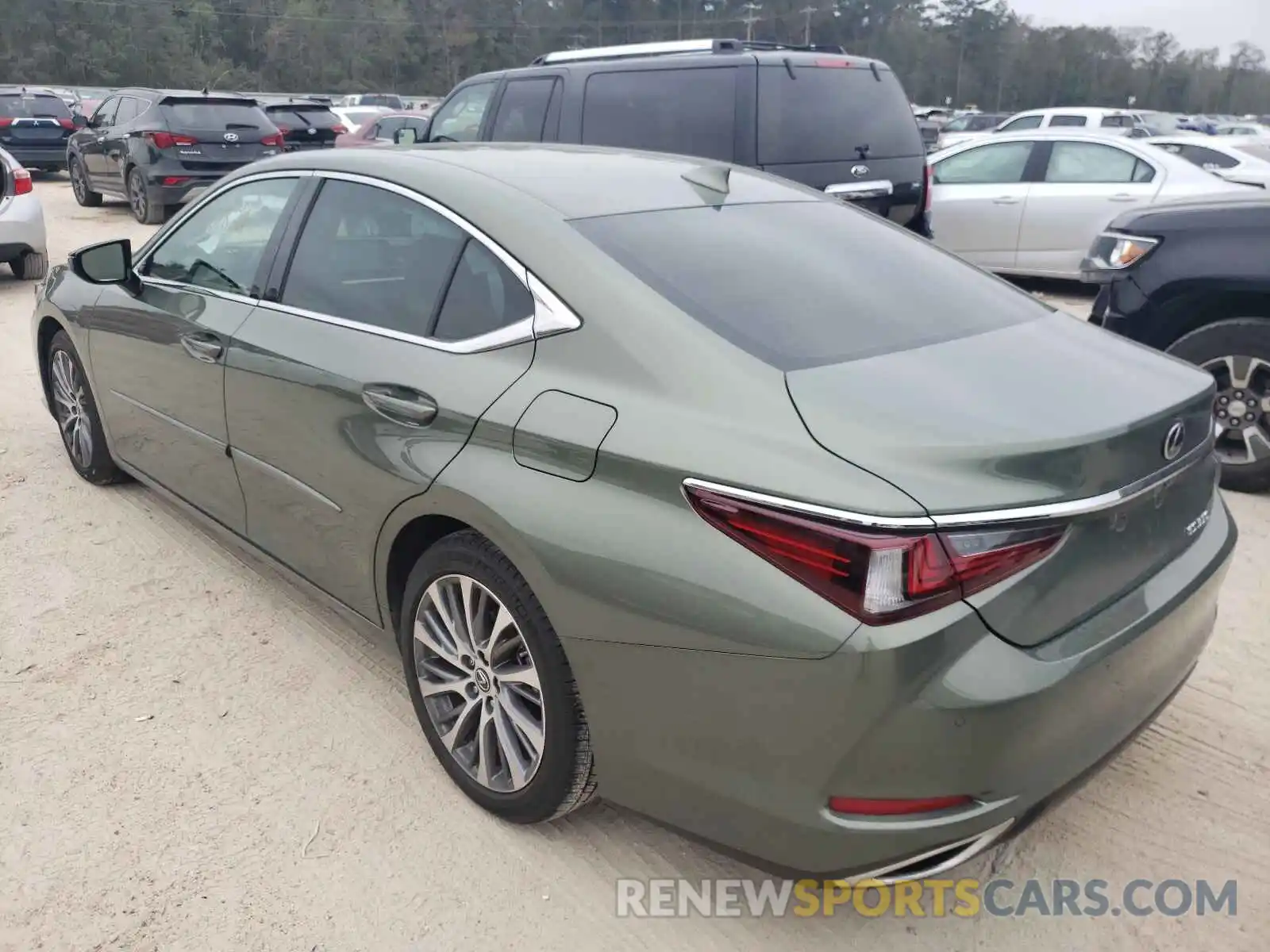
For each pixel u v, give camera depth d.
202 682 3.39
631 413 2.28
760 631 2.01
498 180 2.90
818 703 1.97
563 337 2.48
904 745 1.95
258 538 3.56
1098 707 2.19
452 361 2.68
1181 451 2.38
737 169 3.52
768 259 2.78
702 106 7.17
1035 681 2.00
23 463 5.25
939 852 2.06
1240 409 4.91
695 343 2.32
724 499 2.07
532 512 2.36
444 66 92.00
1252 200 4.96
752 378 2.22
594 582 2.25
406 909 2.49
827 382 2.22
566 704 2.43
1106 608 2.22
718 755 2.14
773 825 2.10
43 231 10.19
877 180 7.42
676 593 2.12
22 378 6.84
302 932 2.42
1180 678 2.54
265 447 3.30
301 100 19.44
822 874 2.10
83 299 4.39
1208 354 4.93
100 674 3.42
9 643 3.60
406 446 2.71
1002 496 1.99
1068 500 2.05
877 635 1.92
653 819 2.36
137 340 3.98
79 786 2.89
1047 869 2.64
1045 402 2.25
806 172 7.14
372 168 3.15
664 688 2.19
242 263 3.53
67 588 3.98
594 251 2.57
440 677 2.85
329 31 89.38
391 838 2.72
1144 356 2.72
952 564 1.93
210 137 13.79
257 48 88.94
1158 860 2.67
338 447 2.95
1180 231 4.97
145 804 2.82
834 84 7.32
